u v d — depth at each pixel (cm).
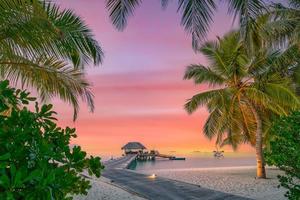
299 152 724
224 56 2381
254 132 2744
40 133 192
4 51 985
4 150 167
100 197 1400
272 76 2317
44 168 162
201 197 1430
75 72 1197
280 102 2225
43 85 1176
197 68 2500
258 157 2541
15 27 904
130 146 9156
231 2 943
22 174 150
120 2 1038
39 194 152
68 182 182
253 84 2369
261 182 2220
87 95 1259
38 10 861
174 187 1736
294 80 2464
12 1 813
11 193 143
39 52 998
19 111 196
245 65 2364
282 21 1897
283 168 768
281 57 2100
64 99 1237
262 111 2656
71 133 213
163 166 5859
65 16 1065
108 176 2400
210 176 2738
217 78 2478
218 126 2542
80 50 1118
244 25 945
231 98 2505
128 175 2494
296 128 740
